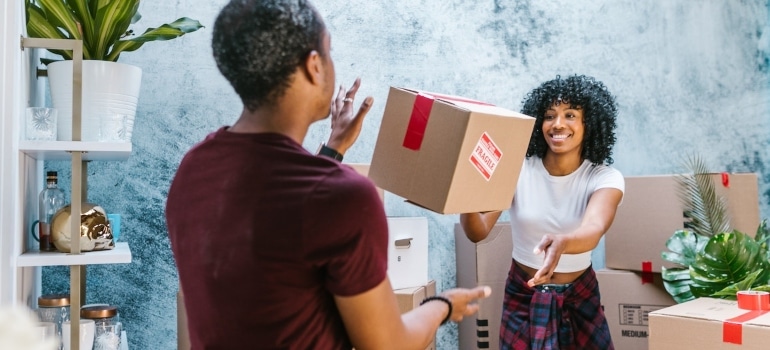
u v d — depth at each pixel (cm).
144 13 273
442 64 320
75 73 188
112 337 200
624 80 346
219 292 93
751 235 276
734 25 371
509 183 175
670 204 271
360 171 257
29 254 188
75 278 186
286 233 89
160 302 274
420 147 157
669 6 357
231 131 99
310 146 301
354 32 306
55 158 223
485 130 157
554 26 337
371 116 309
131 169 272
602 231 199
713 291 236
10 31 168
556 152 229
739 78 370
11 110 167
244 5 96
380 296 92
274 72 94
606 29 345
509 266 286
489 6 327
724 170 363
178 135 278
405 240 259
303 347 92
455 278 319
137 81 205
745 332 160
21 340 44
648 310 273
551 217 226
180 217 100
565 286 221
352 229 88
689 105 359
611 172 226
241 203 92
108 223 200
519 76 331
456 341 315
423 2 317
